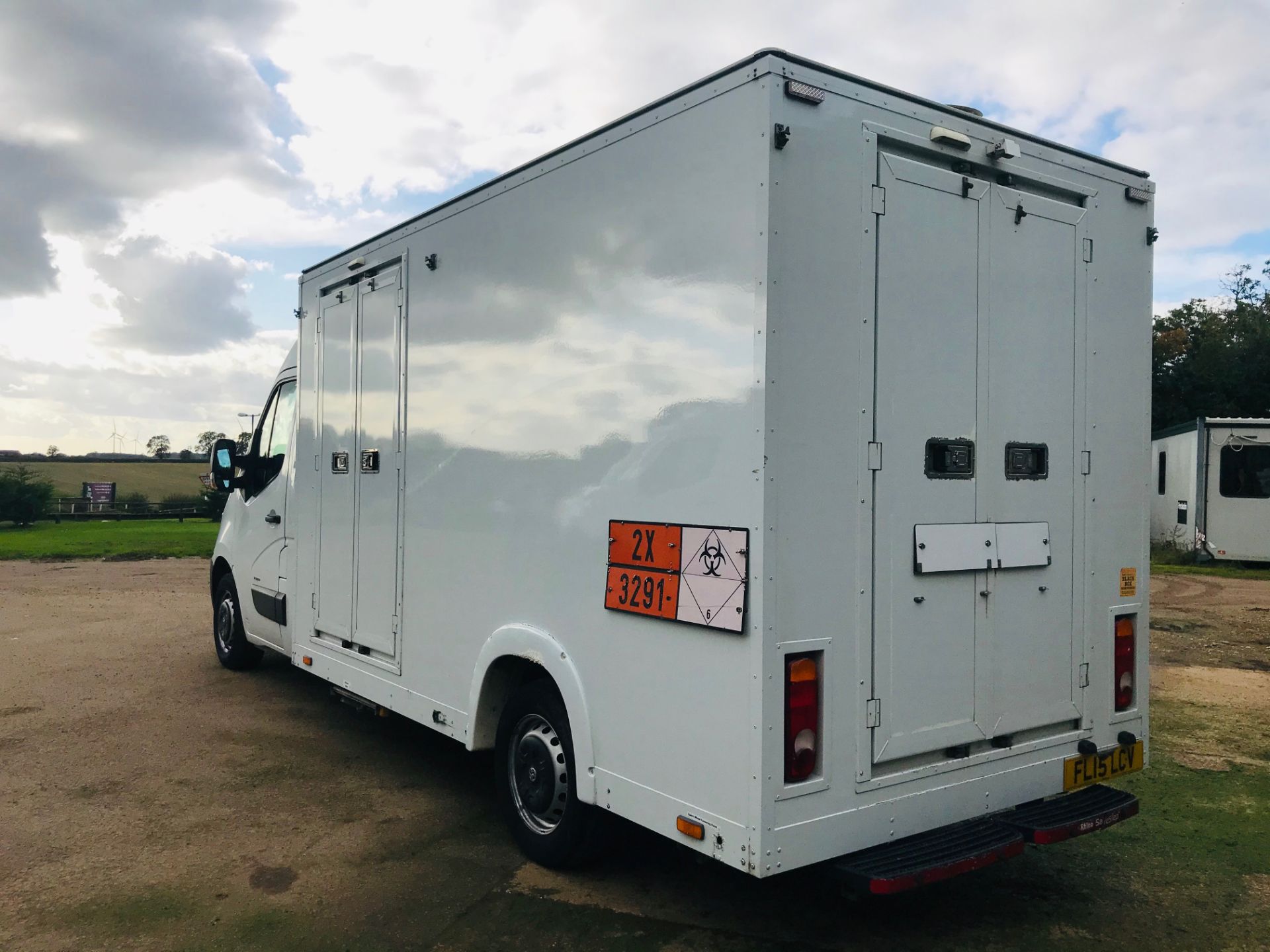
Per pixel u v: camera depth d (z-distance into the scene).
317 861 4.16
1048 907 3.77
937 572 3.27
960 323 3.38
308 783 5.20
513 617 3.98
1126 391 3.96
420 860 4.17
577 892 3.84
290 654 6.42
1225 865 4.19
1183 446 17.47
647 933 3.50
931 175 3.30
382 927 3.56
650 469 3.27
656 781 3.21
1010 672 3.52
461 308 4.41
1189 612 11.32
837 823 3.00
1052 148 3.68
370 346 5.25
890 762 3.17
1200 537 16.69
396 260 5.00
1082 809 3.57
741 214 2.93
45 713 6.61
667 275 3.22
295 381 6.55
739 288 2.93
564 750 3.81
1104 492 3.87
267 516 6.71
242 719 6.46
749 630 2.86
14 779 5.22
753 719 2.84
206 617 10.95
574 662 3.62
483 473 4.21
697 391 3.08
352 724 6.37
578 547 3.61
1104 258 3.88
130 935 3.50
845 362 3.04
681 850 3.91
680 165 3.17
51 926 3.57
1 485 31.22
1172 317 33.84
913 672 3.21
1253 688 7.52
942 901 3.82
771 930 3.54
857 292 3.08
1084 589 3.79
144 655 8.61
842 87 3.04
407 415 4.84
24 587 13.93
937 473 3.29
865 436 3.09
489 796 5.00
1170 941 3.49
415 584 4.73
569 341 3.70
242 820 4.65
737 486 2.91
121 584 14.32
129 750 5.76
